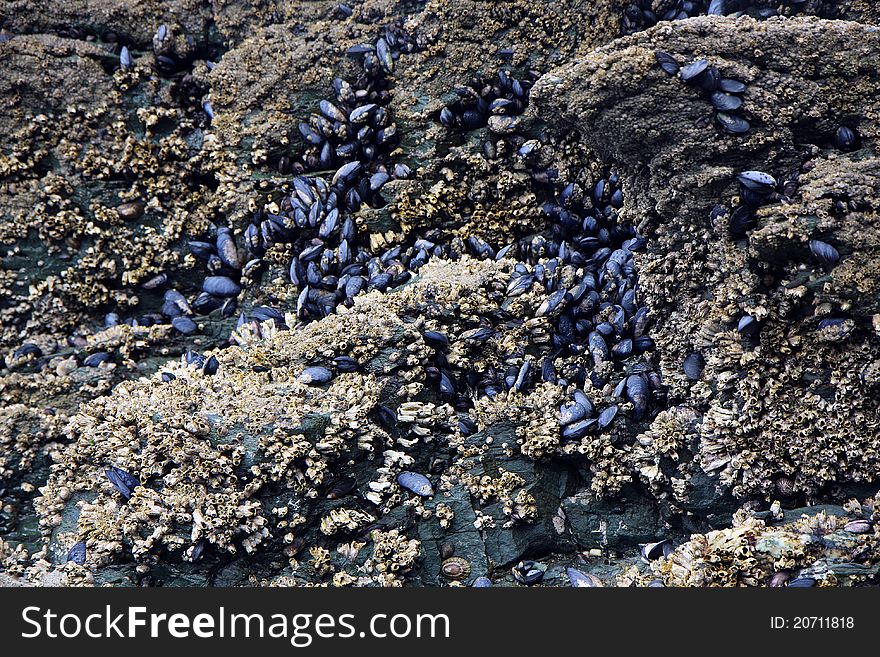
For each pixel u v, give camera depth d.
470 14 6.03
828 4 5.52
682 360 5.20
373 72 6.08
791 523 4.53
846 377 4.55
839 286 4.48
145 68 6.26
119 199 6.13
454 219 6.03
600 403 5.28
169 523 4.65
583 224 5.87
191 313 6.12
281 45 6.16
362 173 6.07
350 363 5.15
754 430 4.79
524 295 5.49
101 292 6.11
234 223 6.10
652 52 4.95
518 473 5.15
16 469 5.40
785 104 4.86
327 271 5.87
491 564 4.94
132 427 4.94
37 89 6.03
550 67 6.06
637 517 5.20
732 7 5.67
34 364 5.90
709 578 4.34
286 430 4.80
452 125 6.03
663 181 5.12
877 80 4.82
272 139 6.09
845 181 4.55
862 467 4.55
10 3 6.17
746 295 4.77
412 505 4.98
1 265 5.99
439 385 5.26
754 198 4.82
